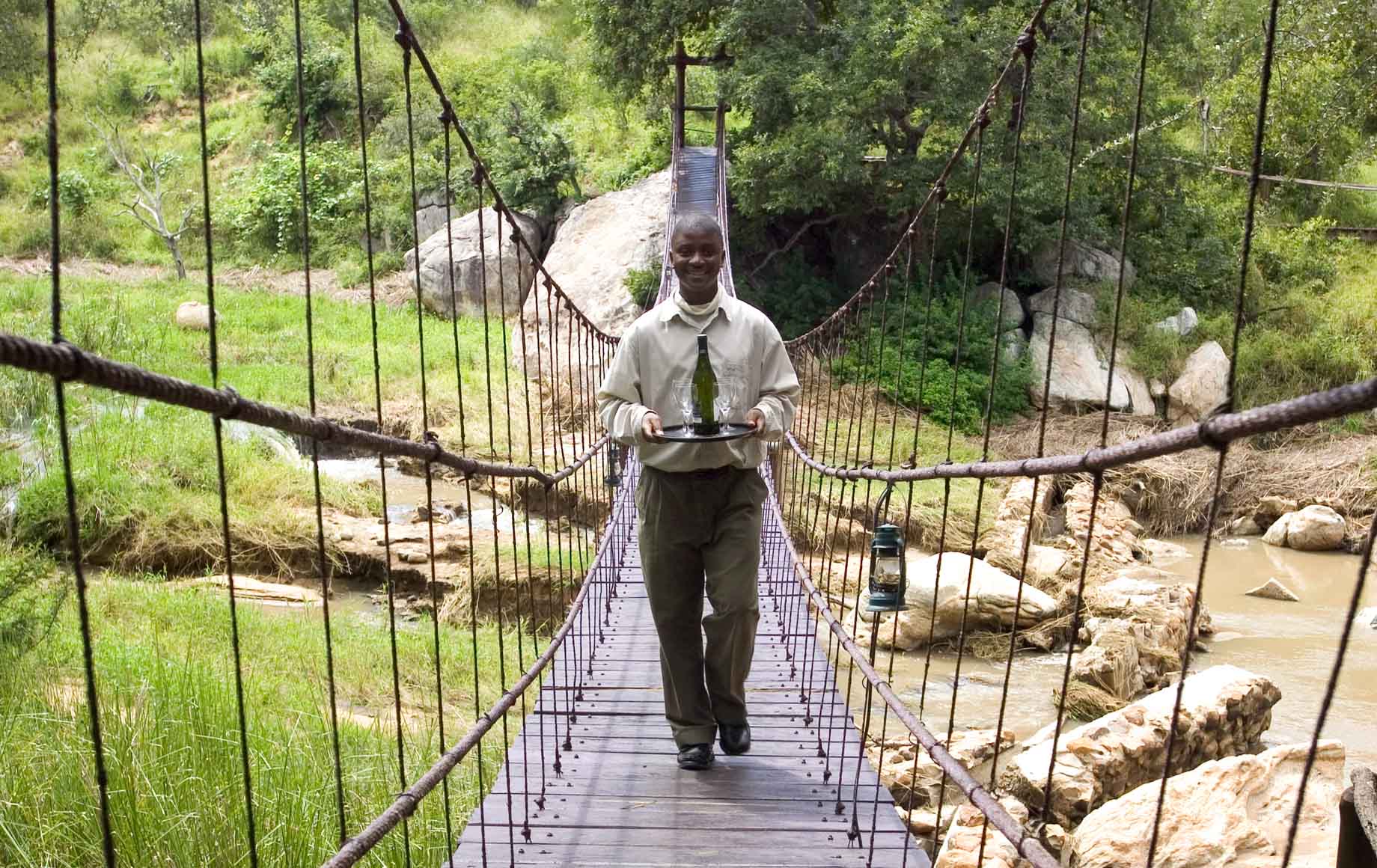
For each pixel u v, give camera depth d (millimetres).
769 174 17734
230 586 1590
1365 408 1068
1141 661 8883
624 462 9547
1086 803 5531
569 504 12172
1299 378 18250
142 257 23547
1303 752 5020
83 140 28234
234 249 24641
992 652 9445
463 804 4840
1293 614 11109
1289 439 16891
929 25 16219
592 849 3486
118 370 1232
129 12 32438
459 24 33094
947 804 6000
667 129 24266
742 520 3676
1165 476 15219
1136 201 19797
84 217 24234
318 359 16469
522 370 16938
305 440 13641
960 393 16656
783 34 18422
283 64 27750
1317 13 16656
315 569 10031
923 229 18953
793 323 18938
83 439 11195
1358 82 18609
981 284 19172
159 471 10797
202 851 4094
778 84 17547
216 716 5258
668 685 3990
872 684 3496
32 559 7785
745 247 20422
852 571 10766
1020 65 16406
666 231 18562
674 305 3566
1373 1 16109
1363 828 3109
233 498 10781
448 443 13805
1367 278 21250
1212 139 22031
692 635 3889
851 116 17406
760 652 5488
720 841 3535
